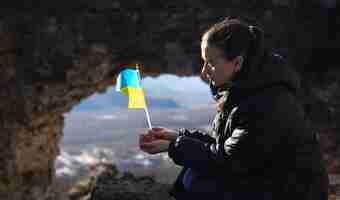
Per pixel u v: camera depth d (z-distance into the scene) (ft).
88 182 68.74
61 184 75.77
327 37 64.39
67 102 62.54
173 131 9.69
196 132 9.93
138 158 135.13
